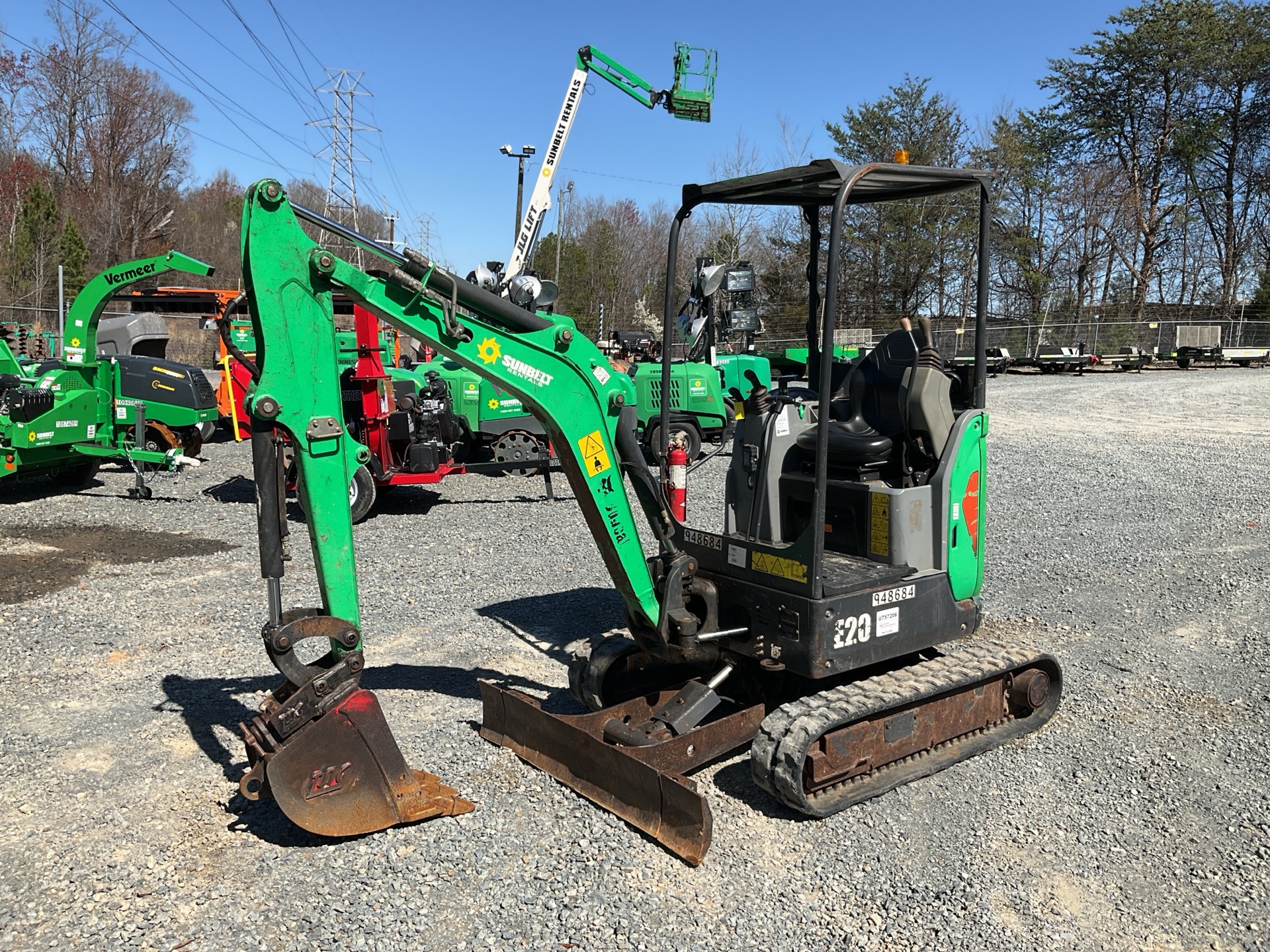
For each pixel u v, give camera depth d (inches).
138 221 1998.0
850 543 186.1
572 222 2337.6
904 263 1208.2
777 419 190.2
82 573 308.3
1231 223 1947.6
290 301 138.5
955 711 182.2
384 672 224.4
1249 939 128.8
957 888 139.5
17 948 122.0
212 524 386.6
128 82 1982.0
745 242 1545.3
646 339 810.8
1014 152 1723.7
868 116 1485.0
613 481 167.2
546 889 136.6
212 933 125.8
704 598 173.6
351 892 135.1
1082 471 526.9
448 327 147.8
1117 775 176.7
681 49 722.8
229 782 168.6
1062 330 1625.2
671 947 124.5
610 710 176.7
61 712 198.1
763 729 157.8
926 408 177.9
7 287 1422.2
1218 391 1030.4
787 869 143.7
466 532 381.1
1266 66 1813.5
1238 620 271.0
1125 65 1871.3
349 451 147.6
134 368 492.7
